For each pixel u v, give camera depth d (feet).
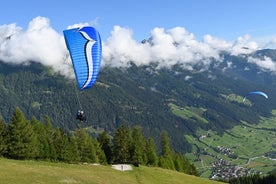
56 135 360.89
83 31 130.41
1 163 261.03
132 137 439.63
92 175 279.28
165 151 483.10
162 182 318.86
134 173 325.42
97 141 403.95
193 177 373.61
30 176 235.40
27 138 326.24
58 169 276.62
